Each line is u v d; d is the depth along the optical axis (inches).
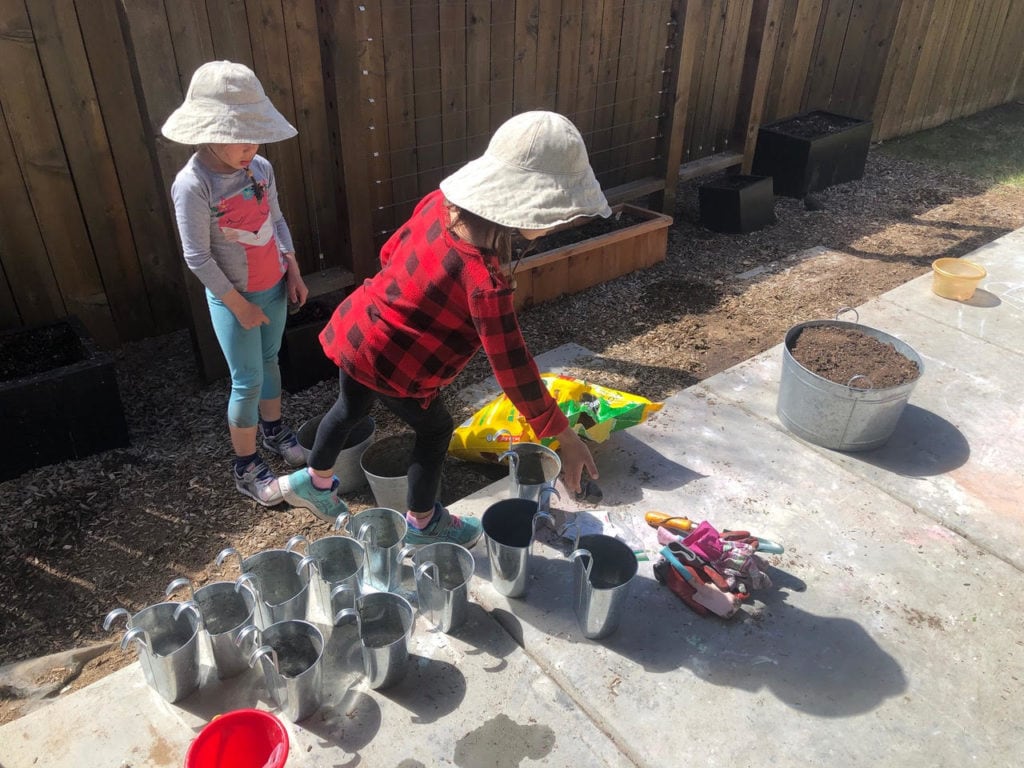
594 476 89.4
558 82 199.9
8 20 131.7
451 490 129.0
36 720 86.1
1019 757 85.4
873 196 255.9
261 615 93.5
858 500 121.6
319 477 109.7
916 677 94.2
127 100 148.3
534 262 178.5
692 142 245.6
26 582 111.0
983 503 121.6
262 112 101.3
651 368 163.5
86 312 159.0
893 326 172.9
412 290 82.1
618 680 92.7
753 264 211.3
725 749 85.6
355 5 155.4
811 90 276.4
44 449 129.6
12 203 142.9
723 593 100.8
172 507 124.6
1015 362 159.8
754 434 136.6
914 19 280.1
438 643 97.0
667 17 214.5
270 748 77.6
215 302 110.5
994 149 300.2
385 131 173.2
